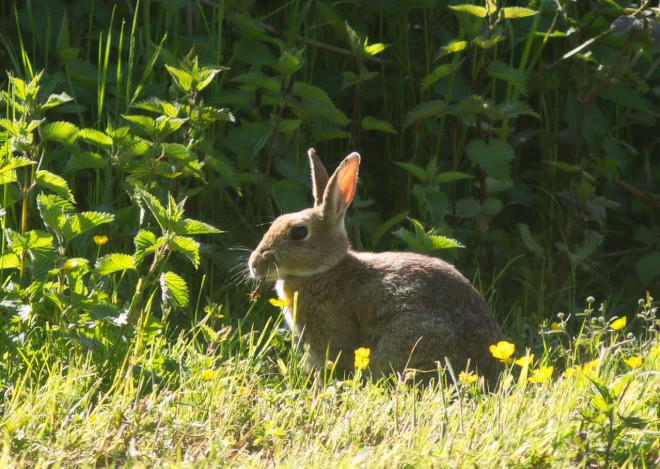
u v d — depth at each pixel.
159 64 11.67
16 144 8.27
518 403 6.75
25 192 8.47
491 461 5.84
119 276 10.20
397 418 6.57
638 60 12.60
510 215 12.62
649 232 12.72
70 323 7.98
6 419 6.46
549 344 10.29
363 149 12.65
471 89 11.24
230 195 12.12
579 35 11.79
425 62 12.38
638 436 6.31
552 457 5.85
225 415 6.87
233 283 10.99
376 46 11.24
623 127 12.74
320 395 7.16
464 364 8.82
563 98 12.53
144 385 7.96
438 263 9.46
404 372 8.35
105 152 10.80
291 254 9.48
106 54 10.51
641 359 7.54
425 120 11.95
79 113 10.74
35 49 11.86
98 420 6.56
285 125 10.96
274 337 9.44
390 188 12.42
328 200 9.60
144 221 10.20
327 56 12.70
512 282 11.95
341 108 12.64
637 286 12.36
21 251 8.14
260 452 6.24
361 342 9.42
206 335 8.57
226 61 12.08
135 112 11.19
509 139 12.38
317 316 9.52
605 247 13.14
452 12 12.36
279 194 11.16
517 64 12.59
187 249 8.11
